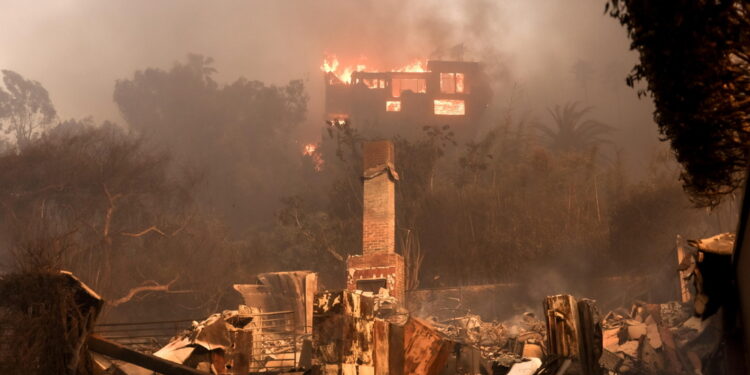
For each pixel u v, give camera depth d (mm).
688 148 7512
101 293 29969
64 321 9312
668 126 7633
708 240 10812
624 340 23094
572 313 11398
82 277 29578
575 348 11180
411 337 11320
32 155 33875
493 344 23062
